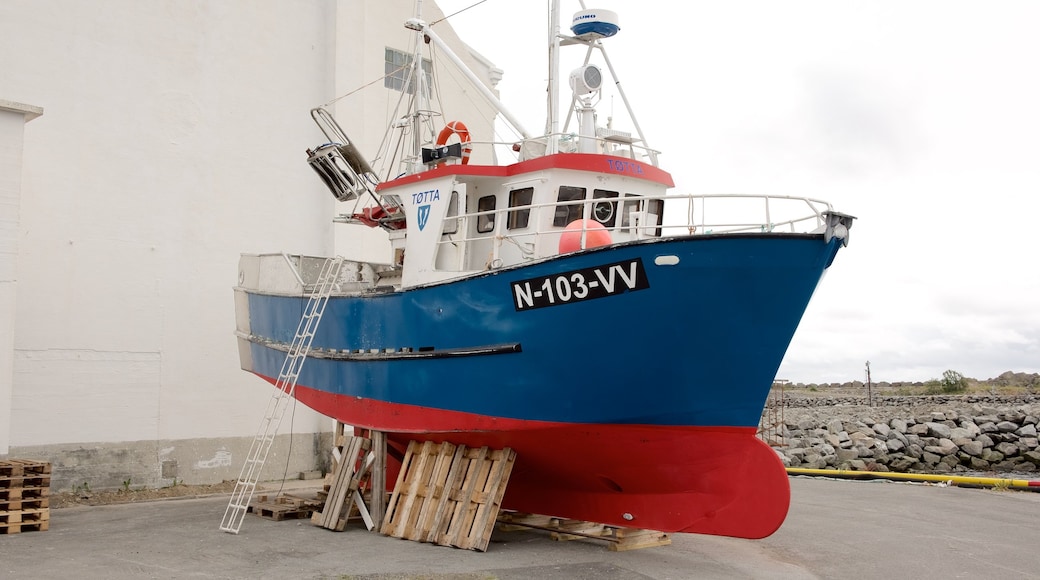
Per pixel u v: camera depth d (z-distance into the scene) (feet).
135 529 32.99
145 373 43.91
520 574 25.20
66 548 28.86
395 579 24.18
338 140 52.01
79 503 40.06
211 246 46.93
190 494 43.21
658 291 25.20
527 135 37.50
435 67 57.52
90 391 42.01
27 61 41.39
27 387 40.04
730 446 27.07
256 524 34.37
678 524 28.45
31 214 40.81
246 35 49.14
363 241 53.01
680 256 24.66
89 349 42.16
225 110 48.01
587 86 33.76
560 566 26.53
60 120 42.11
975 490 47.50
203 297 46.42
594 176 32.09
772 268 24.58
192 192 46.42
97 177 43.11
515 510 33.60
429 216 34.40
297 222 50.60
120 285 43.47
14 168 33.91
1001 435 66.90
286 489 45.27
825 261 25.05
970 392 122.72
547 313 27.20
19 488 31.91
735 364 26.04
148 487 43.55
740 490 27.09
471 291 29.43
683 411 26.73
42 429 40.37
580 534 30.63
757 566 27.68
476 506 29.60
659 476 28.30
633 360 26.27
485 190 34.24
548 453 29.63
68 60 42.60
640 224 31.81
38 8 41.86
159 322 44.65
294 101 50.88
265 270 43.16
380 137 54.39
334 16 52.06
